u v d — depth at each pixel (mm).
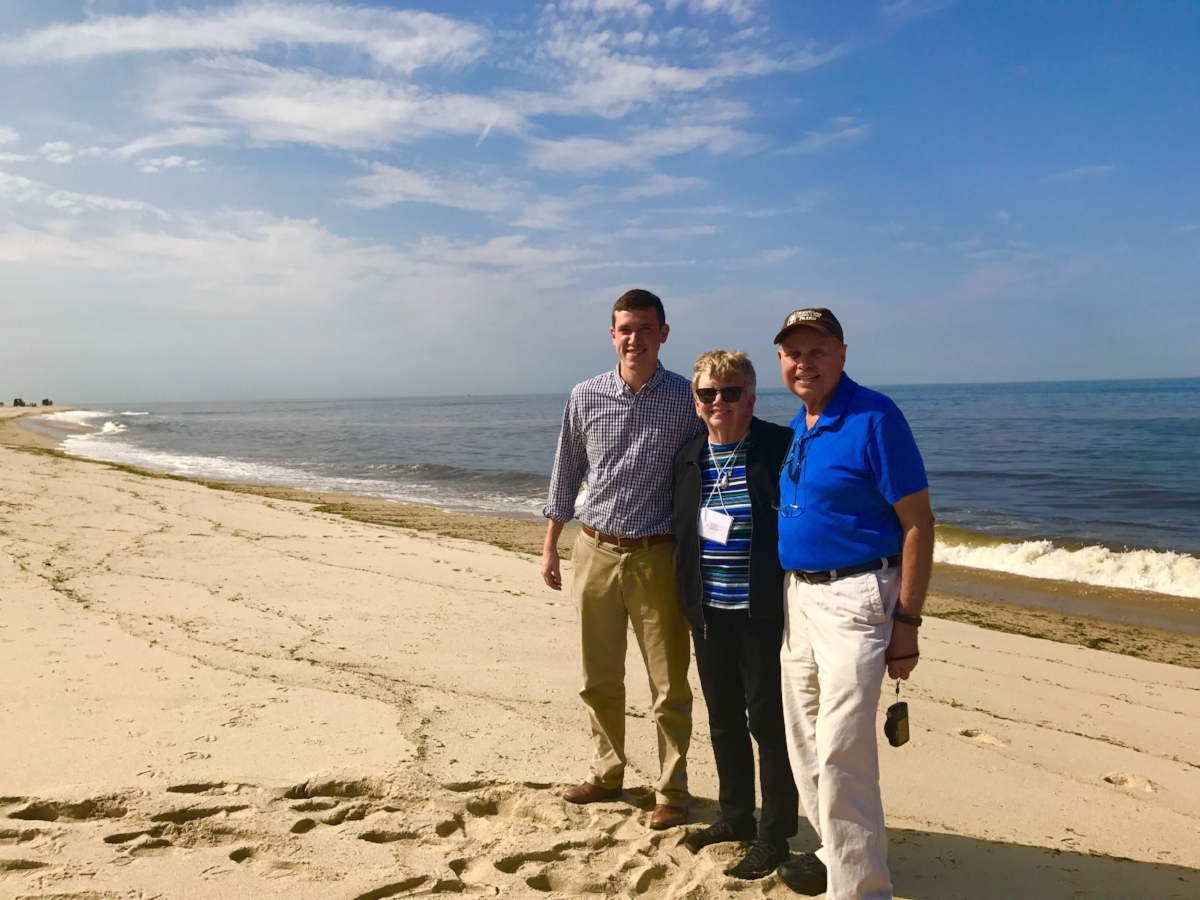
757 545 2848
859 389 2678
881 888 2479
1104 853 3195
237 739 3799
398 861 2793
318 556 8844
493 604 6949
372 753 3711
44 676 4551
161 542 9070
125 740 3715
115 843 2797
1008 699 5398
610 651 3344
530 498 17578
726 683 3010
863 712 2459
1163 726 5000
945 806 3604
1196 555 11352
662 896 2727
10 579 6828
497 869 2801
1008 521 14703
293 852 2811
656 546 3189
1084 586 10195
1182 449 27688
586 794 3363
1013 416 54594
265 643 5469
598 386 3289
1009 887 2896
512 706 4500
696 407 3086
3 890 2449
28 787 3188
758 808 3564
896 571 2561
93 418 68188
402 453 31281
